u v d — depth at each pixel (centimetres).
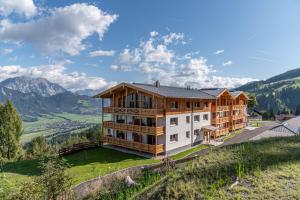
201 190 991
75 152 3756
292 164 1155
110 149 3862
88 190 1731
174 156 3394
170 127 3588
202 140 4366
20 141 4872
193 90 4812
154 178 1588
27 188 1188
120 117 4053
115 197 1495
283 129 3444
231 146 1620
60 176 1320
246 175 1054
